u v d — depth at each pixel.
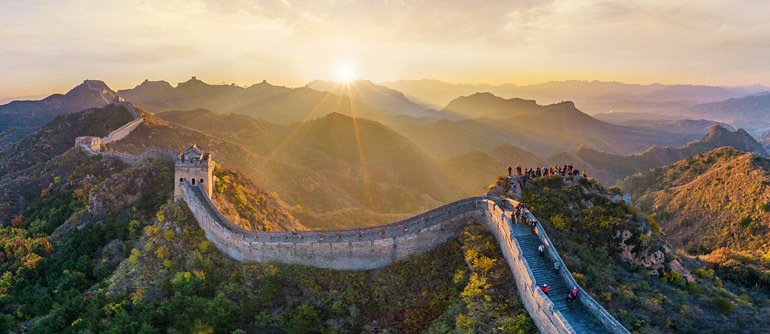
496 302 46.94
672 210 160.62
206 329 59.25
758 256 82.38
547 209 62.50
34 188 118.75
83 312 68.38
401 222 67.75
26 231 99.56
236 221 84.81
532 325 42.56
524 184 67.31
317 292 63.34
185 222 80.69
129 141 159.12
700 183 161.38
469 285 50.75
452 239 61.28
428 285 56.97
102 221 91.69
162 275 71.62
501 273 50.16
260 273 67.75
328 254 66.69
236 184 102.12
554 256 47.72
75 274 78.19
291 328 58.88
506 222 52.62
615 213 62.88
